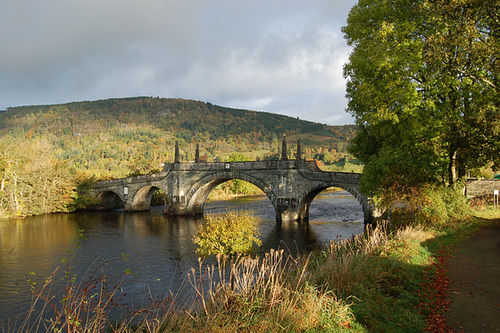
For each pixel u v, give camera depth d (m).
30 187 53.12
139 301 16.16
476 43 16.73
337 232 34.09
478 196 36.16
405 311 7.99
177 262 24.48
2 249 29.05
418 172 20.12
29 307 16.48
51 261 25.08
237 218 20.86
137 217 50.19
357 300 8.48
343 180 36.44
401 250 13.04
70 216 51.94
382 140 24.94
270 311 7.45
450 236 16.78
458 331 7.04
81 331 7.87
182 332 7.21
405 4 20.73
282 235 33.19
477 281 10.10
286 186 41.59
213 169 48.03
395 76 19.48
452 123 19.67
